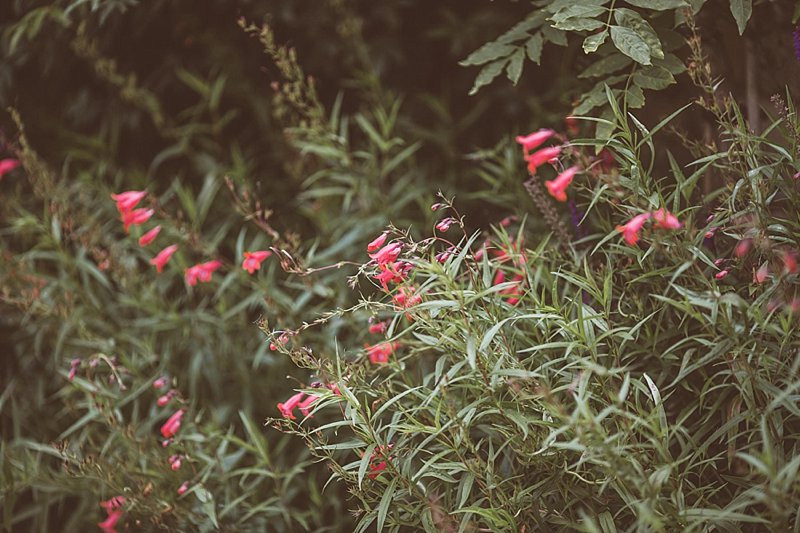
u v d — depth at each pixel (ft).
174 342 11.88
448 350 7.89
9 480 10.30
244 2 13.24
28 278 11.67
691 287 7.80
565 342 7.06
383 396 7.93
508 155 11.22
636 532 7.26
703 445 7.01
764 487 6.34
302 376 11.46
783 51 9.37
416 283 8.36
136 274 12.10
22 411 12.53
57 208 12.07
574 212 9.40
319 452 10.30
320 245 12.44
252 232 13.23
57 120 14.14
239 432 11.73
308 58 13.58
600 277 8.29
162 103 14.01
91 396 9.80
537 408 7.29
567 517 7.79
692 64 8.12
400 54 13.37
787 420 7.55
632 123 10.54
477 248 11.19
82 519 11.19
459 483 7.63
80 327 11.27
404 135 13.51
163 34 13.65
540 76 12.81
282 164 13.85
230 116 13.32
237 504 9.76
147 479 9.75
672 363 7.75
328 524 10.68
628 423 6.85
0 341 13.04
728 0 9.46
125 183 14.08
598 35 8.00
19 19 13.50
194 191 14.07
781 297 7.08
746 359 6.88
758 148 7.49
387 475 7.85
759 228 7.13
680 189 7.31
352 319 10.52
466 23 13.14
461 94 13.43
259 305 12.26
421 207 12.19
